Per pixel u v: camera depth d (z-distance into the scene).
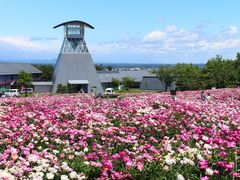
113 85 107.69
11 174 6.19
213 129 10.35
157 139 9.73
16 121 11.65
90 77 90.00
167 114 13.17
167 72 86.38
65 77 88.12
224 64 77.31
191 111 14.23
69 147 8.46
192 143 8.70
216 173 6.22
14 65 107.56
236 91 38.12
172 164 6.66
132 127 10.58
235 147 7.99
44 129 10.18
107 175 6.19
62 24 89.00
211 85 74.50
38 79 117.50
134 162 6.71
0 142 8.72
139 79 114.31
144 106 16.30
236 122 12.40
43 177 6.30
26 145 8.74
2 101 26.86
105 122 11.63
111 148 8.39
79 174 6.45
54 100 24.81
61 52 89.38
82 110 14.43
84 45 90.94
